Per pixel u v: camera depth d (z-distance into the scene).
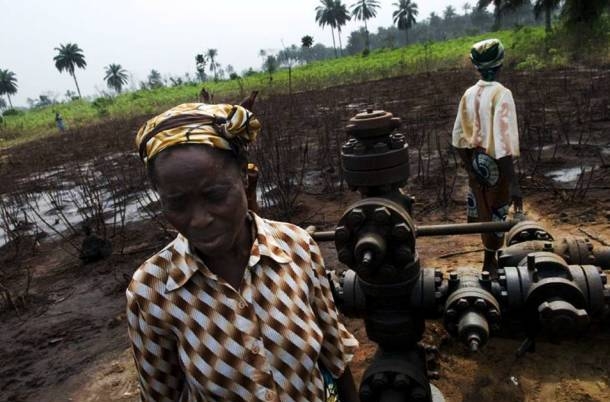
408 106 12.70
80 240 6.20
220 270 1.07
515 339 2.84
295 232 1.20
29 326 4.12
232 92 28.03
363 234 1.84
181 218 0.98
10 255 6.04
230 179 0.98
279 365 1.07
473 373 2.66
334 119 10.89
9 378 3.40
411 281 2.01
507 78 14.80
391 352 2.17
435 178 6.45
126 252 5.50
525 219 2.69
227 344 1.03
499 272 2.06
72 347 3.69
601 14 22.39
